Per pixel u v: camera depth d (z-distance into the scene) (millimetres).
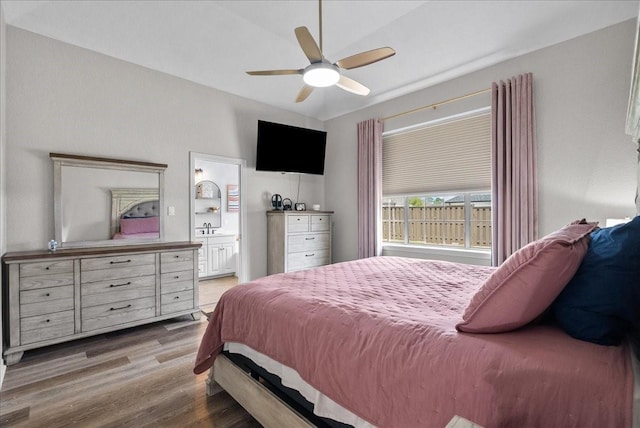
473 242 3531
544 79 2865
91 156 3029
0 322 2094
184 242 3510
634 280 889
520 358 863
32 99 2740
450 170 3646
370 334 1161
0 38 2311
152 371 2225
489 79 3258
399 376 1009
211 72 3689
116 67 3201
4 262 2316
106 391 1967
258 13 2945
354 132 4664
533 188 2875
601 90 2566
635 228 936
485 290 1051
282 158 4312
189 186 3709
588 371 787
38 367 2277
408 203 4129
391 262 2725
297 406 1519
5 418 1705
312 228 4461
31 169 2734
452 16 2904
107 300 2793
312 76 2230
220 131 4012
